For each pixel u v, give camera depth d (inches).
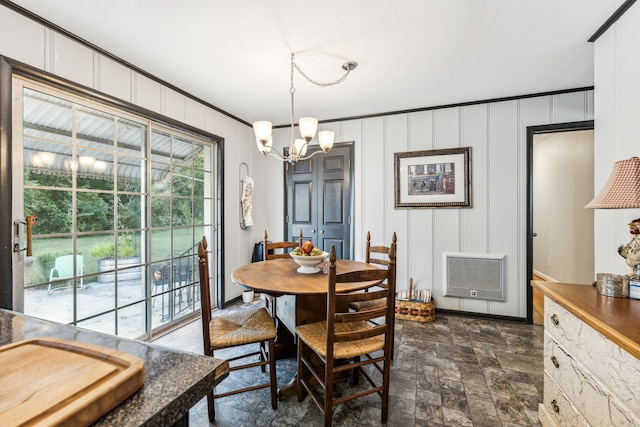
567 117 110.6
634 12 62.0
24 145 68.3
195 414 65.1
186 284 118.5
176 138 113.0
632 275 51.7
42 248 72.2
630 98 63.5
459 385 75.3
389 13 67.9
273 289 65.2
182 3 64.1
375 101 122.9
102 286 86.4
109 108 86.6
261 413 65.1
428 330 109.9
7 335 32.5
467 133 123.9
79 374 22.3
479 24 71.9
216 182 132.6
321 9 66.4
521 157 116.6
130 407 20.8
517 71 96.3
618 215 66.2
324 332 67.0
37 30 68.2
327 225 148.6
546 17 69.1
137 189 97.0
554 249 177.6
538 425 61.0
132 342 30.9
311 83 105.4
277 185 159.2
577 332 48.3
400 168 133.9
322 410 59.8
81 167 80.5
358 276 57.0
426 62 90.7
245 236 149.9
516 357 89.6
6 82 62.7
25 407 18.5
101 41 78.3
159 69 94.3
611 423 39.7
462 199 124.4
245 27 73.0
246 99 120.6
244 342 64.0
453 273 125.3
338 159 145.6
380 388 61.5
